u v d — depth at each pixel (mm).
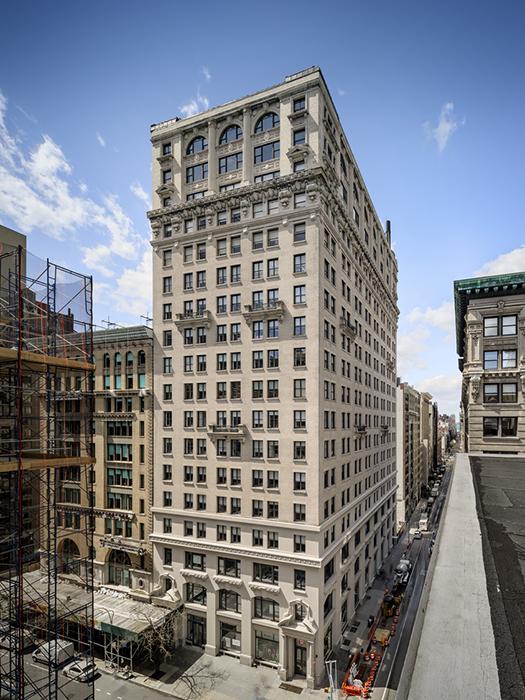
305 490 40656
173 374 48500
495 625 4914
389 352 83500
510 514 9750
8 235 40250
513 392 20859
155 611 43375
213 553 43688
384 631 47562
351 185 56438
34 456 28891
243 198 46594
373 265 66938
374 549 64312
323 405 42625
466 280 22094
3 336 30750
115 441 51125
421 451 142875
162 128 52938
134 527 48938
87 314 33781
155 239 51344
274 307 43625
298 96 44750
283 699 35969
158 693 36594
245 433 43719
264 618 41406
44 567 48562
